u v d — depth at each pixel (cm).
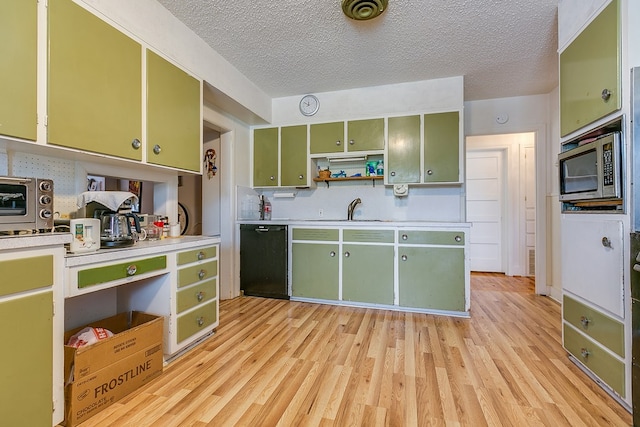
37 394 115
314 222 308
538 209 343
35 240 114
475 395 150
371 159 342
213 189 332
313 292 308
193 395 150
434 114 304
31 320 114
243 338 219
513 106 351
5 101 117
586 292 163
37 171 155
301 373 171
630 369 133
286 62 271
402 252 281
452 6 195
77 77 144
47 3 131
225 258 324
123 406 141
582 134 167
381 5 188
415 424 130
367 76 299
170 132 202
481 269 476
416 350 200
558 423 130
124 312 193
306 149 343
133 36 174
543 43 239
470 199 480
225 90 265
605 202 151
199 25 216
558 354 193
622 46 136
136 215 187
